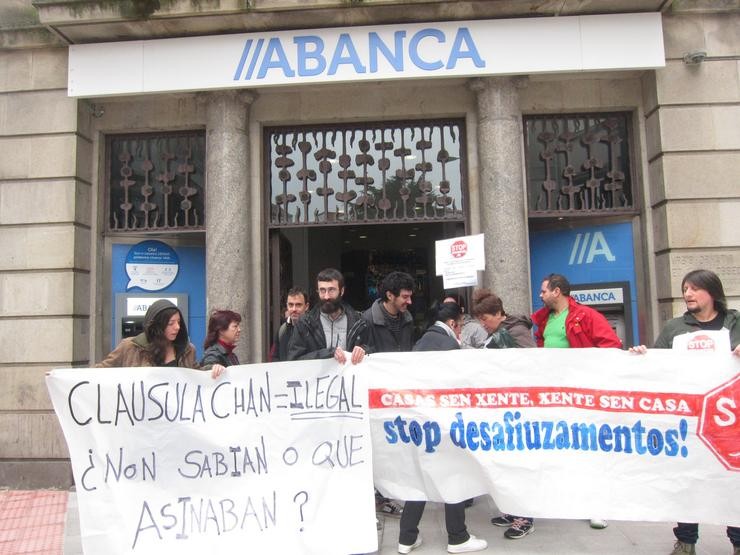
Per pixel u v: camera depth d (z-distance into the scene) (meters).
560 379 3.55
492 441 3.55
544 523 4.32
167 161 6.52
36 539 4.42
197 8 5.55
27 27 6.00
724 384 3.38
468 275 5.31
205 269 6.59
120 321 6.35
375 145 6.45
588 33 5.68
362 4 5.51
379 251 9.12
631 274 6.18
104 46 5.88
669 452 3.41
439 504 4.79
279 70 5.75
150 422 3.38
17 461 5.77
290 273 6.96
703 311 3.65
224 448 3.41
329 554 3.28
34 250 5.93
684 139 5.80
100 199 6.36
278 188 6.46
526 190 6.30
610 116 6.36
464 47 5.70
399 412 3.63
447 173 6.40
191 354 3.83
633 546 3.83
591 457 3.47
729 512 3.32
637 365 3.49
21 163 6.02
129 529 3.23
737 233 5.71
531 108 6.20
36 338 5.84
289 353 4.09
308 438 3.48
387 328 4.35
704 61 5.88
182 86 5.80
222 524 3.31
